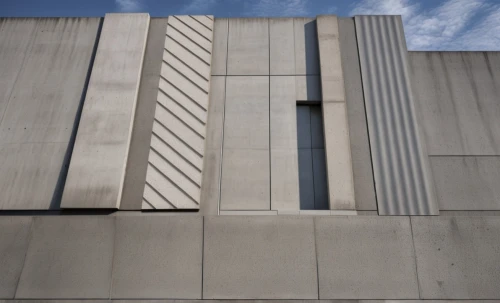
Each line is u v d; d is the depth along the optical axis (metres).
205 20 10.98
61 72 10.40
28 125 9.68
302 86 10.16
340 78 9.98
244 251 7.11
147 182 8.74
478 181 9.23
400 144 9.34
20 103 9.98
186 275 6.99
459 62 10.70
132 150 9.20
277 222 7.29
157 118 9.45
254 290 6.88
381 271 6.97
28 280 6.98
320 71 10.14
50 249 7.17
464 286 6.85
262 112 9.84
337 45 10.44
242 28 10.97
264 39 10.80
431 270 6.96
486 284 6.86
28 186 8.95
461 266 6.98
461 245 7.11
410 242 7.14
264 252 7.11
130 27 10.70
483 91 10.34
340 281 6.91
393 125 9.55
